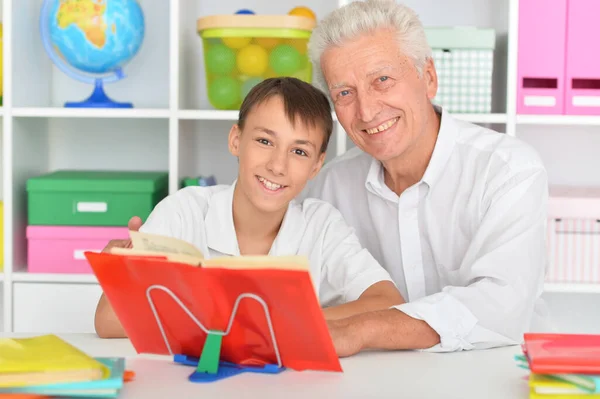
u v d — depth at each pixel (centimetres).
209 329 111
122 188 237
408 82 164
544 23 231
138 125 271
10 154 236
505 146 170
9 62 234
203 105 266
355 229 193
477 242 160
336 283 164
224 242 165
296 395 102
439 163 173
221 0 266
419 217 179
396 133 166
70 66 256
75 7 232
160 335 116
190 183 235
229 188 170
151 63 267
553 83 245
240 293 104
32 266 238
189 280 105
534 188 162
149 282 109
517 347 136
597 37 230
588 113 231
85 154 272
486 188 166
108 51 234
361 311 147
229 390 104
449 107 230
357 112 167
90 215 238
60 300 237
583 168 265
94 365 99
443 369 117
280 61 227
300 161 155
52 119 271
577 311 269
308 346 108
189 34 253
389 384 108
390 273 188
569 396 97
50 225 238
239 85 231
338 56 164
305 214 171
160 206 170
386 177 184
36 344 110
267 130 153
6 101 235
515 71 227
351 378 111
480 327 135
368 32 162
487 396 103
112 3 233
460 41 228
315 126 154
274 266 100
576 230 235
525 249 154
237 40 226
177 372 113
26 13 246
